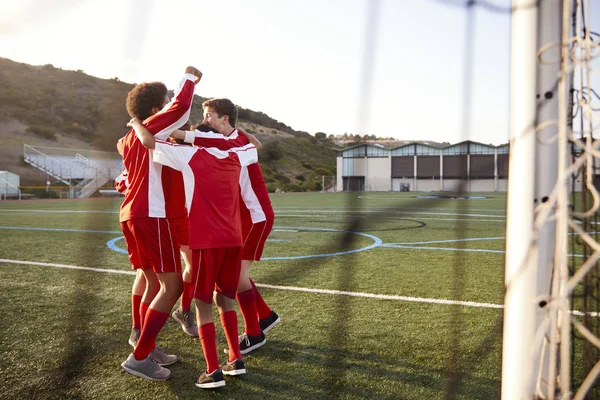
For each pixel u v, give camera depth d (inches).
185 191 98.9
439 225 407.2
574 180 56.6
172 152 96.3
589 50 53.5
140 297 115.6
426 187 1704.0
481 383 94.7
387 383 95.0
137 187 101.6
